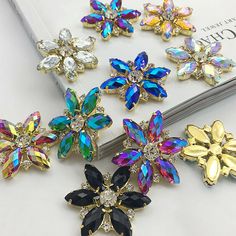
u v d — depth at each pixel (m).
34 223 0.13
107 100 0.15
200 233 0.13
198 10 0.18
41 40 0.16
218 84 0.15
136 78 0.15
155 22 0.17
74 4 0.18
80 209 0.13
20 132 0.15
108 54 0.17
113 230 0.13
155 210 0.14
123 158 0.14
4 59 0.17
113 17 0.18
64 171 0.14
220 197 0.14
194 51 0.16
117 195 0.13
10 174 0.14
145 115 0.15
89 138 0.14
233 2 0.18
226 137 0.15
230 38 0.17
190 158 0.14
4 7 0.19
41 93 0.16
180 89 0.15
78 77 0.16
